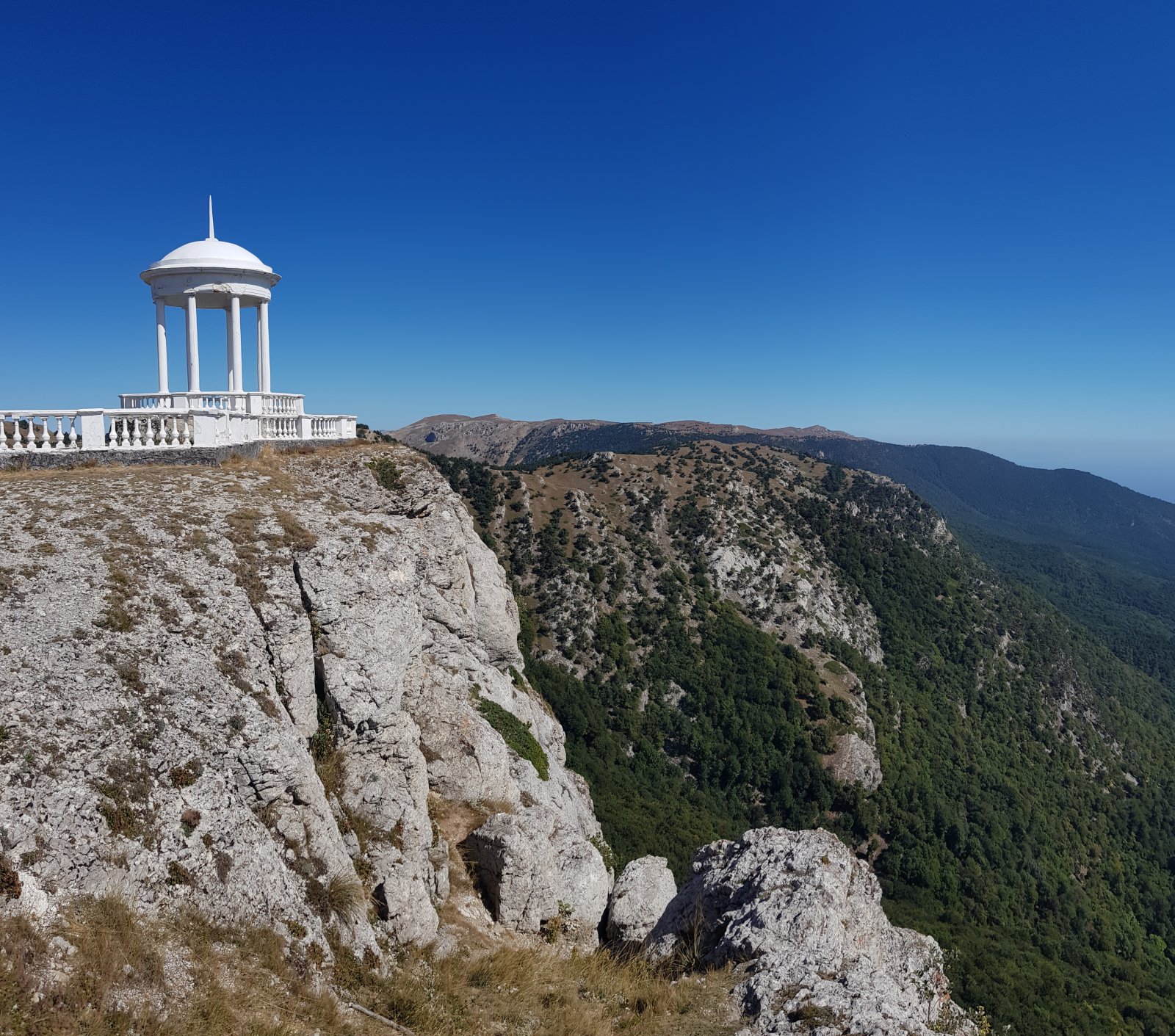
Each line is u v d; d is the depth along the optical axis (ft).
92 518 49.65
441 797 60.13
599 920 59.36
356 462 84.69
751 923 43.80
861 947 45.24
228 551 49.78
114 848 30.25
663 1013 38.22
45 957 25.41
